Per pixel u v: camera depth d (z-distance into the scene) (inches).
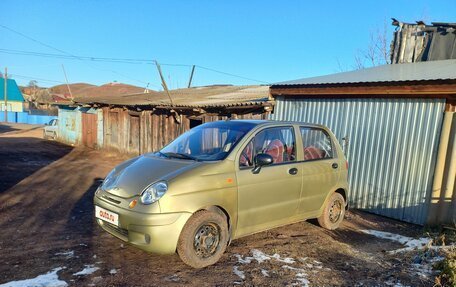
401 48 458.6
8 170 444.8
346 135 298.0
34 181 375.9
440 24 426.3
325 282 151.8
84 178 411.5
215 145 185.5
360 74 350.3
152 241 145.5
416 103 254.2
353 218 263.7
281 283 148.6
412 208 256.4
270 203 182.5
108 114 727.1
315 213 212.8
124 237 154.4
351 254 187.3
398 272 164.4
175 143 203.8
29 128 1576.0
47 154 672.4
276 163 187.8
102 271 153.2
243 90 637.9
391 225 251.6
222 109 434.9
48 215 244.8
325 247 195.0
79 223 226.8
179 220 147.9
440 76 253.8
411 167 257.3
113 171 183.0
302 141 205.5
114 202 158.4
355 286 149.0
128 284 142.0
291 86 327.0
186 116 509.4
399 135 264.4
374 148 279.6
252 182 173.0
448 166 236.7
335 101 305.4
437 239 208.5
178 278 148.7
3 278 143.7
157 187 150.1
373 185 280.8
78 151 747.4
